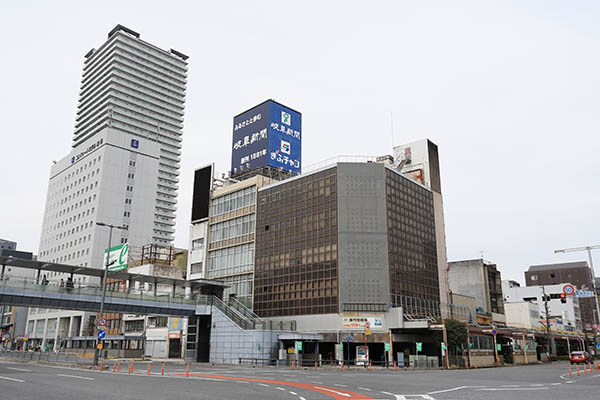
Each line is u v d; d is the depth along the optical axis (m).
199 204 81.94
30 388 21.69
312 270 62.28
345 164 63.56
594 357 91.50
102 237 134.00
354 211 61.69
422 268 67.19
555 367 56.56
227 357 58.28
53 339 114.00
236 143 82.62
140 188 145.25
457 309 73.44
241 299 70.19
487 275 90.94
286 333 56.69
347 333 57.16
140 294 59.75
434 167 78.38
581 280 150.38
